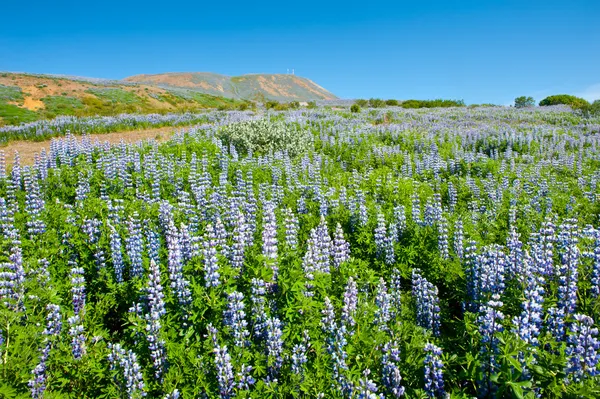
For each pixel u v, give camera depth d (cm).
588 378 415
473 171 1775
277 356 482
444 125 3291
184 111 4531
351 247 880
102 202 999
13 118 4231
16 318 484
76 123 2759
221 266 611
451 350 537
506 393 420
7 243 715
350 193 1276
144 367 504
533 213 1048
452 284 732
